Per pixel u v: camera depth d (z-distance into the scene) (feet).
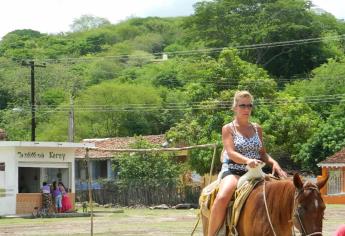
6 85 270.87
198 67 179.01
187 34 286.66
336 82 231.09
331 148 166.91
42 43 386.32
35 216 126.41
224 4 276.41
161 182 157.17
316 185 28.99
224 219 32.48
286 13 272.51
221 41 274.98
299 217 28.40
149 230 89.61
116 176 186.91
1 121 254.88
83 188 170.30
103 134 246.06
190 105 167.32
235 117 33.91
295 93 233.76
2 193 130.11
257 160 32.12
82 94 263.49
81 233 87.20
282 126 165.17
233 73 169.78
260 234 30.58
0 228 97.96
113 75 319.27
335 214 115.65
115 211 135.95
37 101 268.21
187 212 134.00
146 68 319.47
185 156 179.52
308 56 273.75
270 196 30.55
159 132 249.75
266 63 272.92
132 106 249.96
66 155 138.72
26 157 132.98
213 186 34.17
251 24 270.46
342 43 299.38
